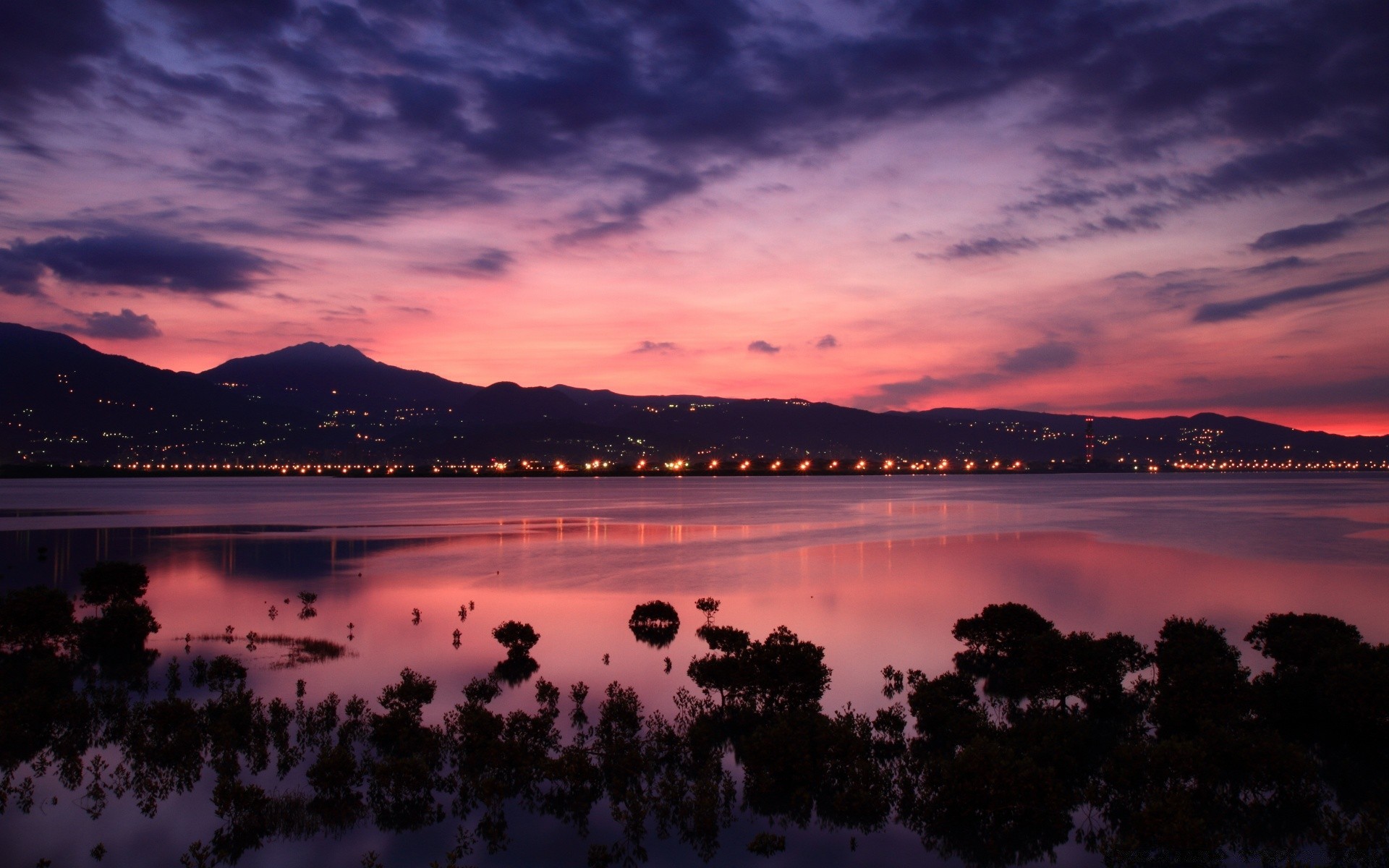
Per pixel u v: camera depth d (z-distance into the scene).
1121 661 25.30
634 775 19.53
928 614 37.19
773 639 26.20
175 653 29.80
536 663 28.84
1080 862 16.33
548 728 21.53
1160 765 18.69
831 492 187.25
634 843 16.81
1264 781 18.94
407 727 21.17
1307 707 22.55
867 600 41.00
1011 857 16.48
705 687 24.81
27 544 67.75
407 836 16.98
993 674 27.84
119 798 18.42
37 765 19.75
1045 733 20.69
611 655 29.98
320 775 18.33
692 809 18.08
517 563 55.75
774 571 51.12
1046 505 127.50
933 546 65.94
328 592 43.00
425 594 42.69
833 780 19.72
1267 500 142.12
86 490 192.38
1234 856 16.31
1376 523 88.75
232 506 125.94
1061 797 17.73
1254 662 29.02
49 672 24.92
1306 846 16.62
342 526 86.94
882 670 28.08
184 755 20.31
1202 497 154.50
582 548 65.50
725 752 21.56
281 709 22.45
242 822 17.28
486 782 18.16
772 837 16.61
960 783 17.80
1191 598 41.41
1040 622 28.89
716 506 128.75
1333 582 46.91
